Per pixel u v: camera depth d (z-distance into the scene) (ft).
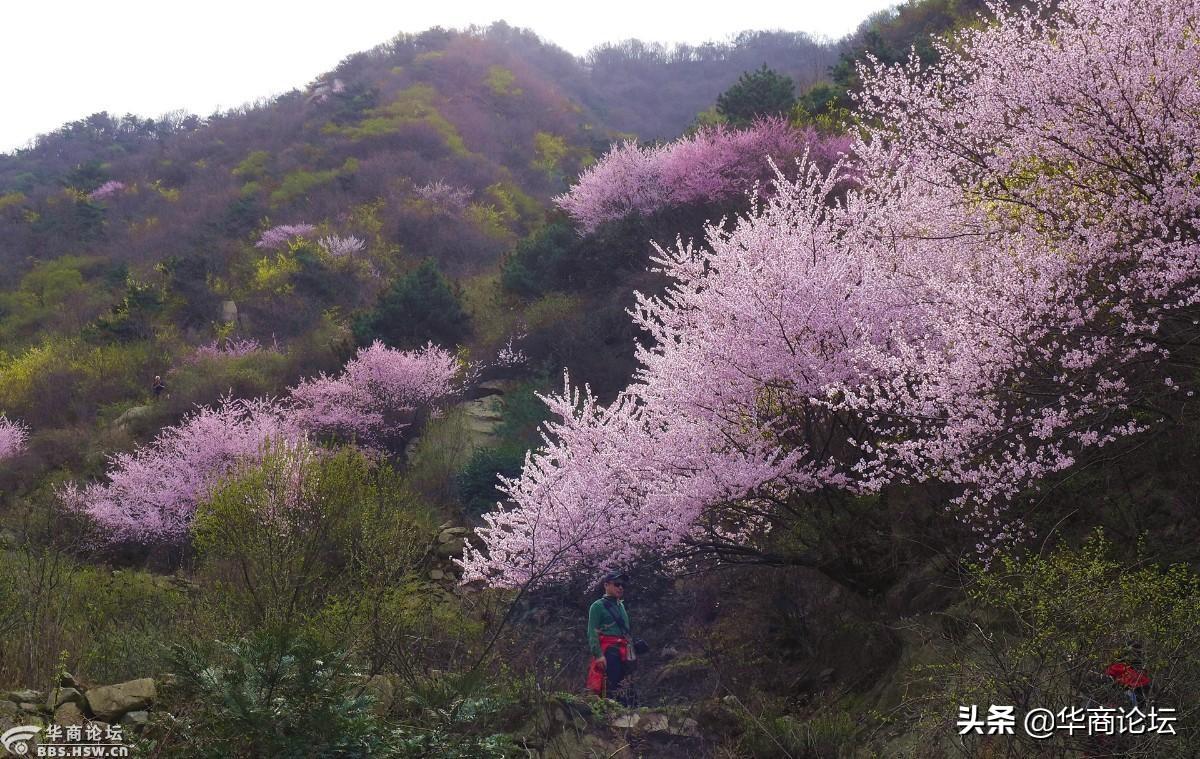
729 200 50.62
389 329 63.46
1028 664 14.07
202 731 13.44
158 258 130.21
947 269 20.75
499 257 113.80
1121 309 16.08
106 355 81.97
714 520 22.74
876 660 20.38
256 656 13.64
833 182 24.88
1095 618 13.03
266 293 100.27
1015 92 18.79
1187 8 17.46
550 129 203.10
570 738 18.31
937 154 20.62
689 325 24.75
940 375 17.26
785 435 22.26
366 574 23.03
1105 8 18.19
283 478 26.73
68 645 18.57
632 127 243.19
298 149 170.60
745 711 19.15
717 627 25.44
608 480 24.03
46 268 133.69
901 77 21.61
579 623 27.43
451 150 167.94
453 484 43.19
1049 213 18.38
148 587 28.68
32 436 65.57
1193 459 16.20
